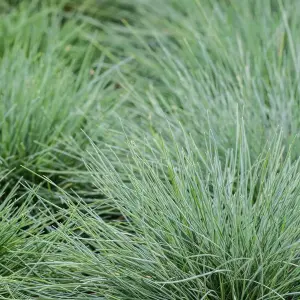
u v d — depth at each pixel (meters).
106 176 4.60
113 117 5.88
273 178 4.46
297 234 4.29
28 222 4.76
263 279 4.18
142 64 6.85
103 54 6.85
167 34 7.21
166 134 5.66
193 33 6.88
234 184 5.12
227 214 4.38
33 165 5.38
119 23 7.77
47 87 5.90
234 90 6.14
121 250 4.28
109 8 7.79
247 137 5.42
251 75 6.33
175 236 4.22
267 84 6.01
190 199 4.44
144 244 4.41
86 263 4.22
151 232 4.42
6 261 4.51
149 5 7.60
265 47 6.52
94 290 4.30
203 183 4.74
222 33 6.80
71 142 5.58
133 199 4.59
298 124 5.50
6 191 5.34
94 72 6.86
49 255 4.35
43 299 4.23
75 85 6.18
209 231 4.28
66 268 4.44
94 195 5.45
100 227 4.39
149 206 4.51
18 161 5.37
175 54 6.98
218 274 4.25
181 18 7.32
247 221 4.24
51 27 7.18
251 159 5.30
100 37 7.27
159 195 4.40
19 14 7.32
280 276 4.21
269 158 4.74
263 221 4.26
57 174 5.49
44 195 5.31
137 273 4.22
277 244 4.17
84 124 5.90
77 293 4.34
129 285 4.19
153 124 5.82
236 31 6.66
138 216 4.45
